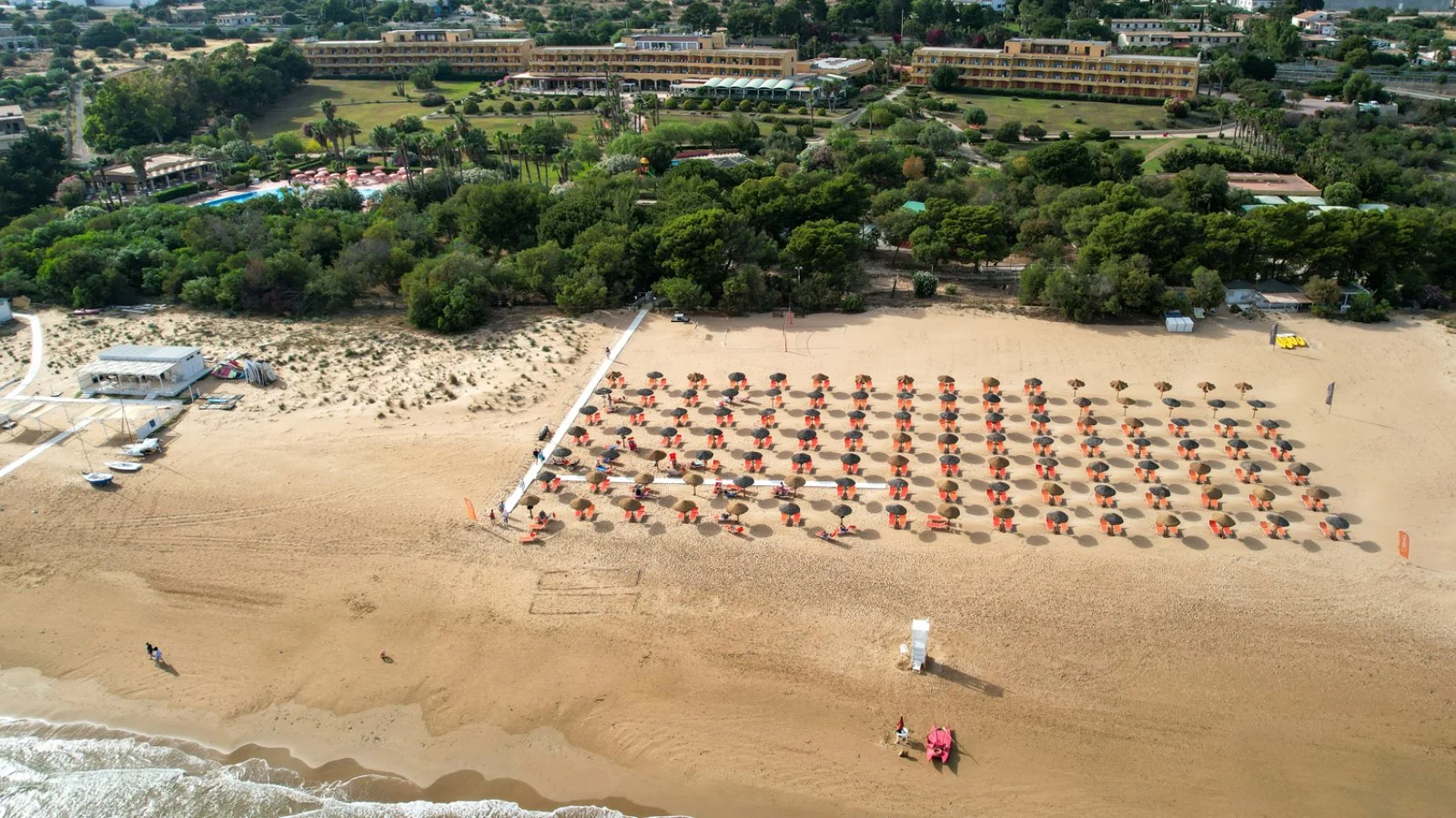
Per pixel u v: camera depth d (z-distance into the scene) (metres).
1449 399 78.38
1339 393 79.81
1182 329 92.19
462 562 59.88
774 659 52.03
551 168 171.25
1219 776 44.94
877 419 76.50
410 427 75.25
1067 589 56.81
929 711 48.62
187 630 55.12
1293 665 51.06
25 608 56.91
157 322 93.94
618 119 184.88
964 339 91.31
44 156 160.00
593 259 99.81
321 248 109.19
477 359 86.06
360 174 165.25
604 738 47.62
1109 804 43.66
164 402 77.81
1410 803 43.56
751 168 136.50
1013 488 67.06
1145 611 54.88
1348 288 99.25
